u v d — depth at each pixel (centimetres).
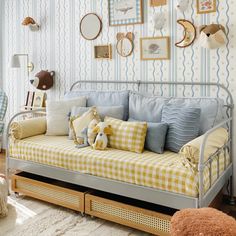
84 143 285
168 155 253
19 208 272
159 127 262
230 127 284
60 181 296
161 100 294
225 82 284
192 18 294
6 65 438
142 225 227
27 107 405
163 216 217
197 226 149
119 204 236
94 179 252
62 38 379
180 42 300
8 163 307
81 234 229
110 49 342
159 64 316
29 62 411
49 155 275
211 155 225
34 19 399
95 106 324
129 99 312
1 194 251
